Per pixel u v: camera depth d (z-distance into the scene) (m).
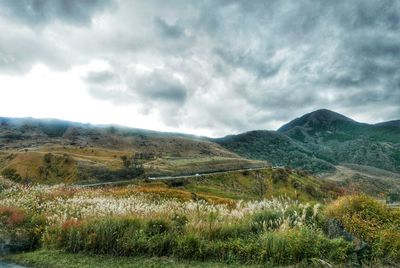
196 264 11.76
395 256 10.91
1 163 135.00
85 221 15.07
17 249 14.58
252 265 11.37
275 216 14.26
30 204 21.52
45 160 130.50
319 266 10.70
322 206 15.22
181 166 152.12
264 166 165.62
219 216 15.08
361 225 12.71
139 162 157.12
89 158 148.50
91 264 12.27
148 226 14.19
